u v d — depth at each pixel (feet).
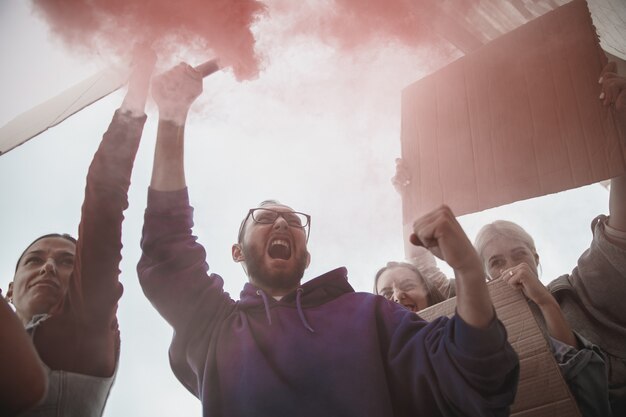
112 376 6.83
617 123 6.70
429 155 8.11
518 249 8.28
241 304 6.38
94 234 6.38
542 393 5.91
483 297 4.75
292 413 5.05
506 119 7.60
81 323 6.43
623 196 7.19
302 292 6.36
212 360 5.83
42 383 3.43
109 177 6.51
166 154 6.51
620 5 7.89
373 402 5.06
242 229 7.47
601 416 6.24
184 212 6.44
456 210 7.46
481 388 4.75
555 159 6.97
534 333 6.31
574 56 7.39
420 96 8.70
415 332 5.67
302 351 5.51
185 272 6.21
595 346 6.71
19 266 7.61
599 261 7.36
